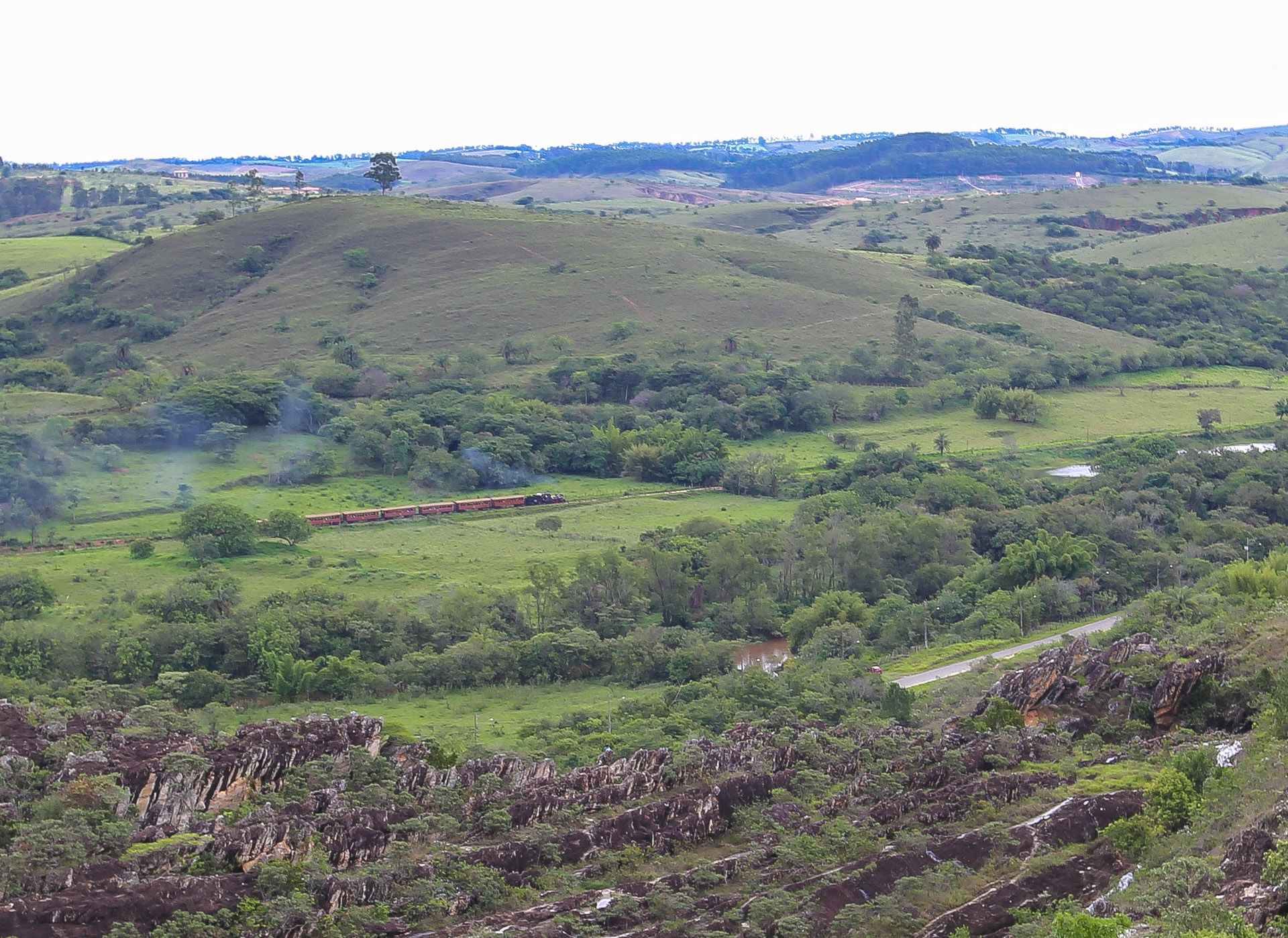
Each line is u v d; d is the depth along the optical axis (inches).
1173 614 4968.0
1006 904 2635.3
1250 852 2469.2
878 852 2898.6
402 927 2630.4
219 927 2522.1
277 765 3225.9
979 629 5698.8
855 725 3823.8
